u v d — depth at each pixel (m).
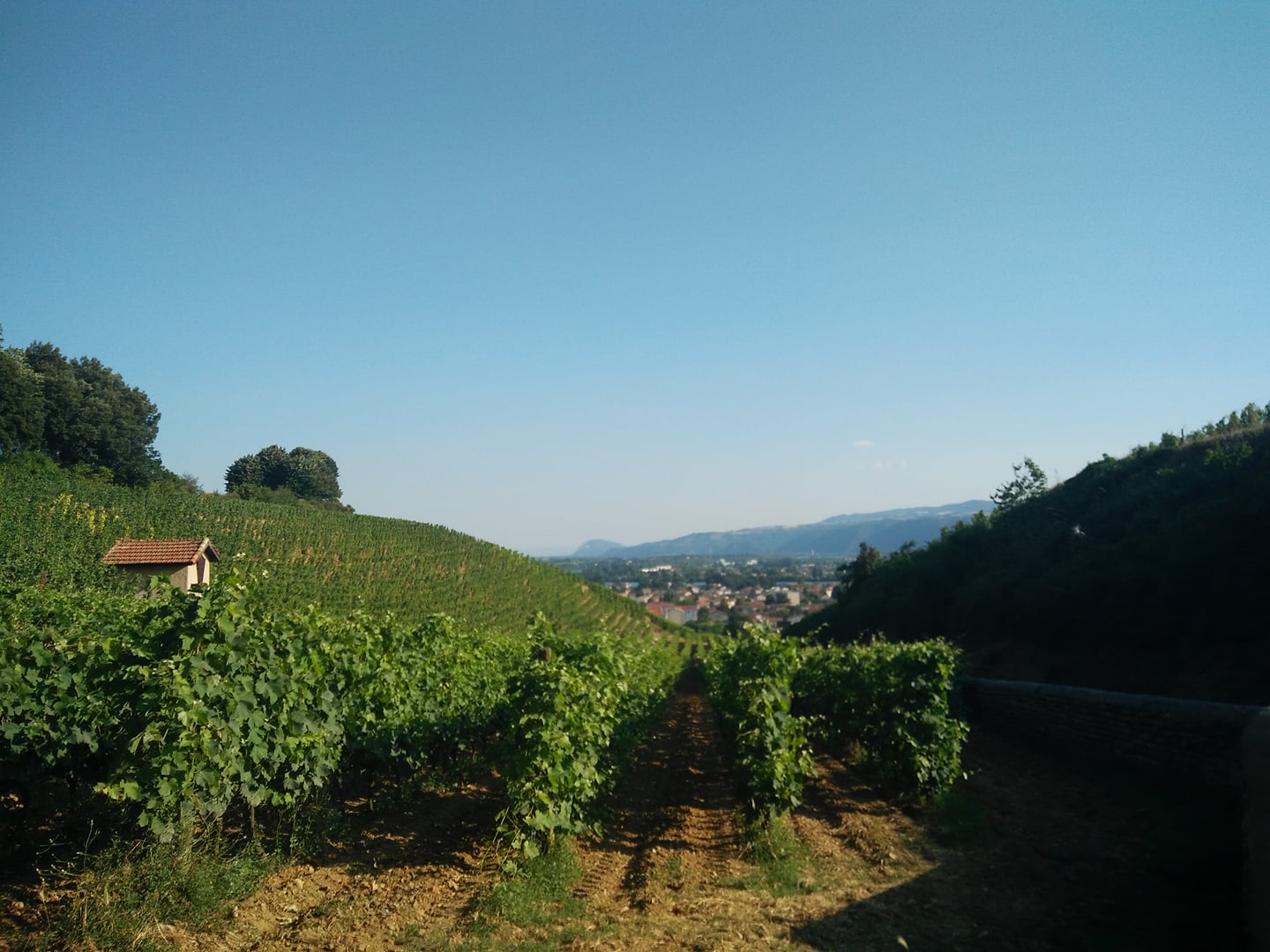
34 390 57.41
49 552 31.92
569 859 8.18
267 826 8.37
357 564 48.38
